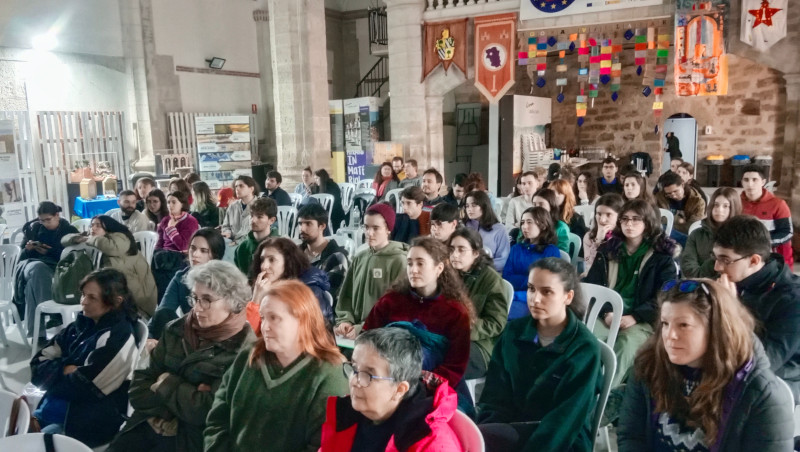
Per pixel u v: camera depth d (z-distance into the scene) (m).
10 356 5.05
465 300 2.97
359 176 12.70
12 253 5.59
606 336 3.48
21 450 1.94
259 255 3.47
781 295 2.65
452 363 2.76
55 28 10.28
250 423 2.22
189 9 12.55
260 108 14.51
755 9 7.80
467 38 9.95
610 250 3.87
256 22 14.26
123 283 3.06
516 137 11.56
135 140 11.72
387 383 1.83
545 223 4.21
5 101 9.66
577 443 2.39
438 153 10.69
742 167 11.23
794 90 7.98
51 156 10.38
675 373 1.93
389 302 3.05
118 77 11.41
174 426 2.59
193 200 7.35
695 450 1.88
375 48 14.83
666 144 12.41
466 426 1.94
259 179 12.81
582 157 13.09
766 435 1.77
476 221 5.02
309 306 2.25
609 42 8.94
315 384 2.20
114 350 2.88
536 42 9.43
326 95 10.59
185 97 12.55
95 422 2.81
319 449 2.04
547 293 2.46
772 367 2.60
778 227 5.05
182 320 2.73
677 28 8.19
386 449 1.81
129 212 6.52
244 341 2.61
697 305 1.83
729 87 11.45
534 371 2.52
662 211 5.70
